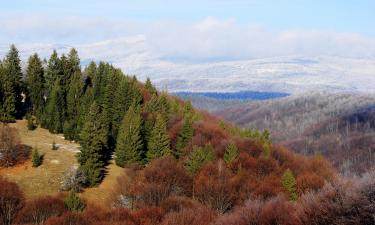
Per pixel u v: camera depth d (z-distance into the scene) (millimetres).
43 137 109312
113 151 111000
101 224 60406
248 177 94812
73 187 83375
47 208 68375
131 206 73562
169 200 71438
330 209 39625
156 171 87188
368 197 37688
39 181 84812
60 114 116938
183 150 110812
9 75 116688
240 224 48594
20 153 92062
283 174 98500
